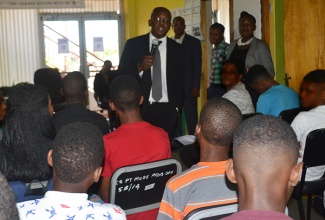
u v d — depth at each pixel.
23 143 2.03
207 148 1.82
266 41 5.96
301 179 3.03
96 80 9.30
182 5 9.09
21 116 2.05
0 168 2.02
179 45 4.20
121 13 11.46
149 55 3.93
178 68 4.16
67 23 11.34
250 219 1.07
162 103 4.12
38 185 1.89
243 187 1.15
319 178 3.18
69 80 3.03
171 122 4.16
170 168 2.21
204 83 8.03
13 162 2.03
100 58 11.54
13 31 11.03
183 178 1.78
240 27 5.54
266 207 1.11
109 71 9.16
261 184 1.12
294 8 5.35
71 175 1.48
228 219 1.09
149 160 2.38
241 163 1.14
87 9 11.36
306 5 5.33
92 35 11.46
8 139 2.04
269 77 4.04
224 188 1.75
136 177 2.13
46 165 2.04
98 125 2.98
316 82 3.20
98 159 1.53
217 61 6.32
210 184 1.75
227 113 1.78
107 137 2.36
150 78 4.09
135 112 2.53
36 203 1.44
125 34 11.47
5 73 11.02
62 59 11.41
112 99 2.55
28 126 2.05
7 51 11.01
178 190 1.77
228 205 1.51
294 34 5.38
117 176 2.08
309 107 3.41
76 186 1.50
